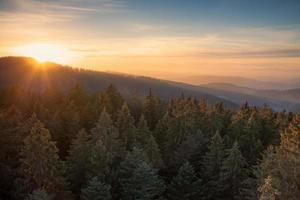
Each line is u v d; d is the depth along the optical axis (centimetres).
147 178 4881
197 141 6850
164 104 10400
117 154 5672
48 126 7131
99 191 4600
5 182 4841
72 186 5312
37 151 4528
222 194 5744
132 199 4859
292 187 2534
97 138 5772
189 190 5475
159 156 6109
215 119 8256
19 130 5875
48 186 4600
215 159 5962
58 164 4816
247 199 5244
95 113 8156
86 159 5381
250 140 7106
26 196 4447
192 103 10394
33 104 9350
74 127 7175
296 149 2911
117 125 7062
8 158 5184
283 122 8850
